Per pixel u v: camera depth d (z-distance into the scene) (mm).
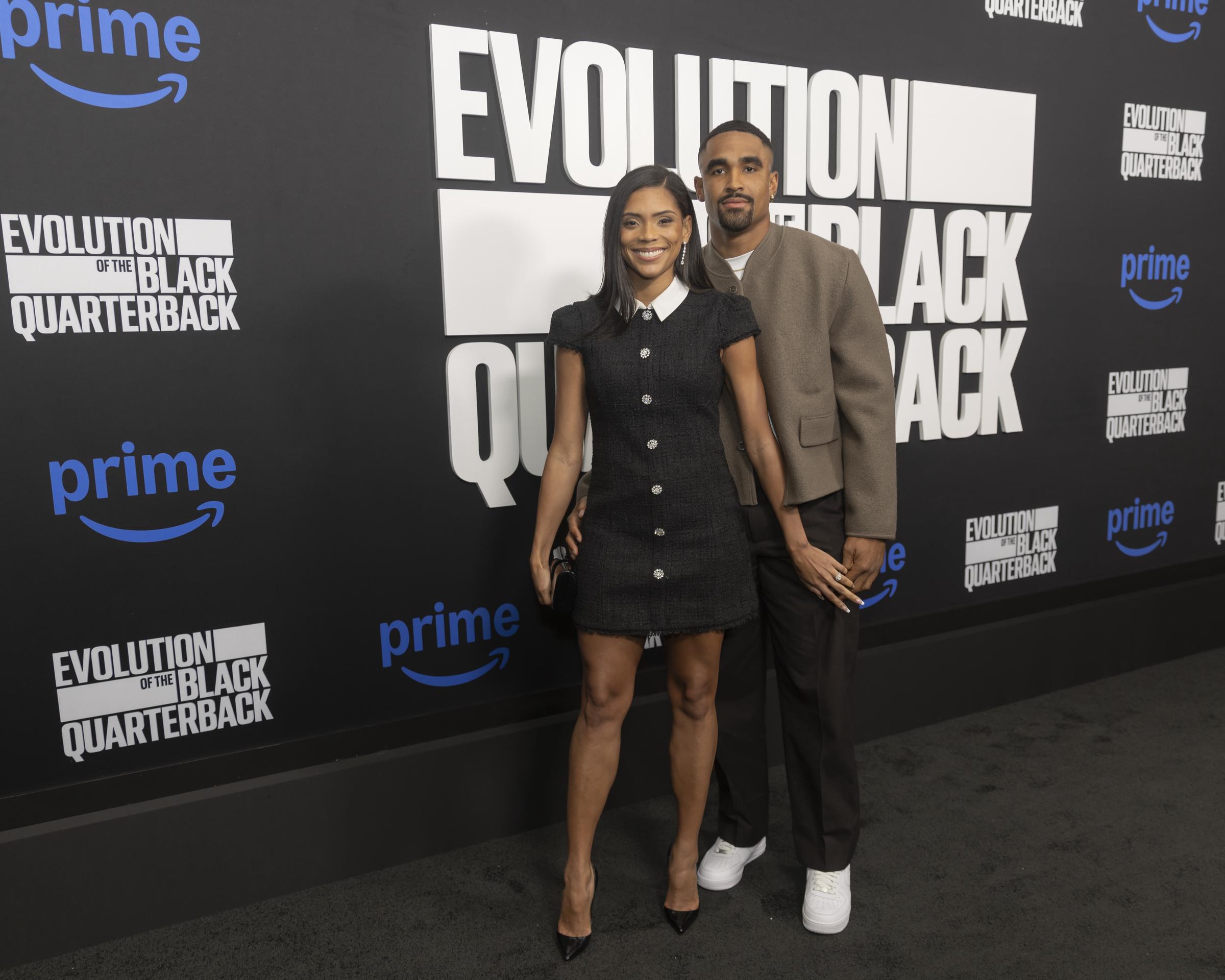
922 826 2234
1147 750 2607
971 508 2867
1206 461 3324
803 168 2459
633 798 2424
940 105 2627
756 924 1912
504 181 2125
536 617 2311
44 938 1862
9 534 1790
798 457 1771
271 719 2057
